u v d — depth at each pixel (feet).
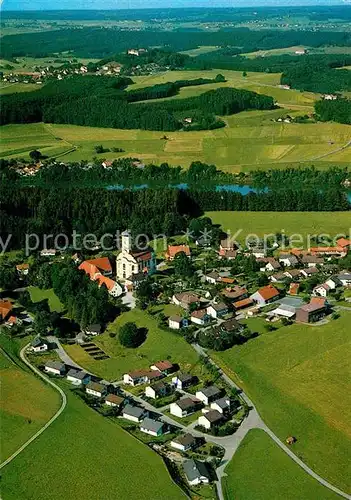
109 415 593.83
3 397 618.85
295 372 642.22
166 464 524.11
